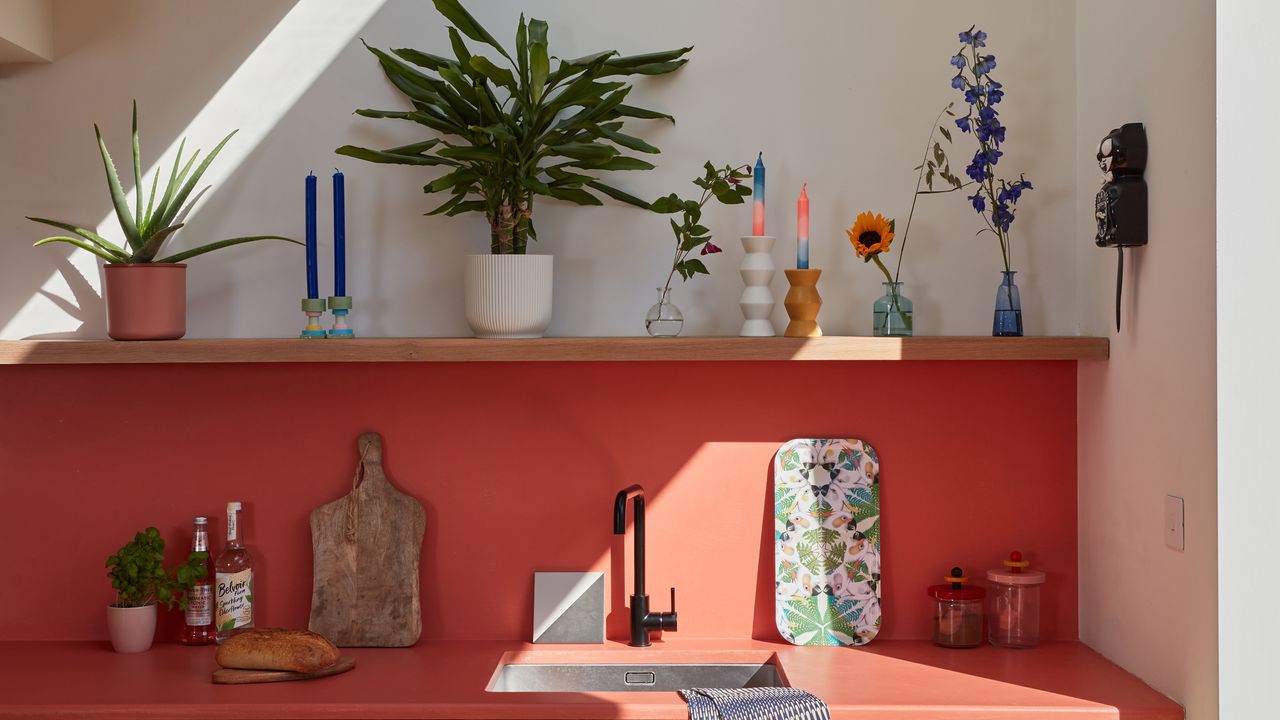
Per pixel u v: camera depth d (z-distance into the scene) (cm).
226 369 239
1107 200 205
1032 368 239
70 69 239
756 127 241
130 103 240
